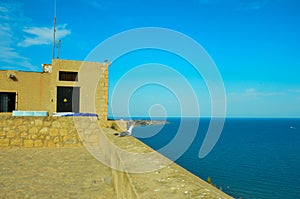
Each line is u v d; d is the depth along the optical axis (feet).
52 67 59.06
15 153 35.60
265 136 346.54
